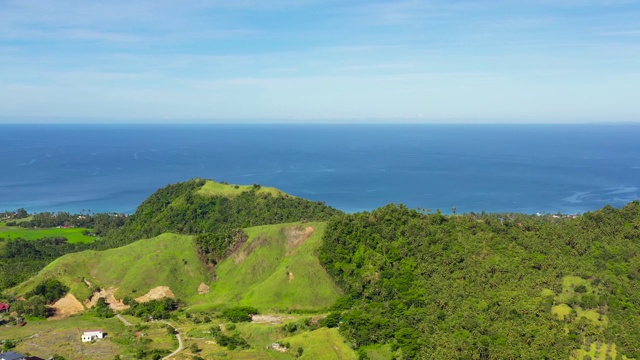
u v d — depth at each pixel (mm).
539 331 112938
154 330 137375
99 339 130500
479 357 107125
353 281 153125
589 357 105500
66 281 161125
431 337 118500
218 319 146000
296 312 148375
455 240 160625
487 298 129750
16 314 146500
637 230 156375
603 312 120188
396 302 137000
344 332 127625
